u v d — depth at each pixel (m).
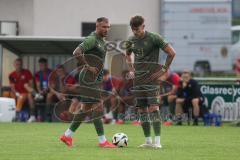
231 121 54.03
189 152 31.12
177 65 85.25
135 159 27.77
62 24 71.50
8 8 69.88
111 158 28.05
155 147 32.84
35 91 56.09
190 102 52.59
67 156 28.88
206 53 85.56
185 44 84.62
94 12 72.56
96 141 36.56
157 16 76.62
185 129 47.25
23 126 48.59
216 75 85.75
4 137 38.88
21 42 56.47
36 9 70.25
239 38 92.19
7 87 58.12
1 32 69.00
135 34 32.44
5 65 59.34
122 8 73.56
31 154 29.69
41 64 56.19
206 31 85.06
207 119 52.97
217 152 31.33
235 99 54.09
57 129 45.72
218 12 85.19
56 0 70.94
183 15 83.25
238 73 65.12
